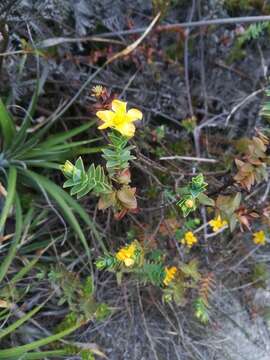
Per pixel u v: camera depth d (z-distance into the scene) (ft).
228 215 0.91
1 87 1.15
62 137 1.09
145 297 1.16
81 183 0.77
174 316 1.15
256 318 1.20
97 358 1.12
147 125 1.21
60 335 0.99
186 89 1.25
